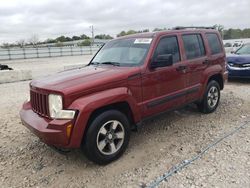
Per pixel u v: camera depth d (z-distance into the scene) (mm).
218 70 6238
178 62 5168
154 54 4676
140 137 5023
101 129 3895
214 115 6172
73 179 3707
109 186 3502
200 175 3604
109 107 4098
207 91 6043
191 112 6387
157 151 4418
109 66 4758
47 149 4656
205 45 5969
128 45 5094
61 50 46562
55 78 4223
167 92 4922
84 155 4156
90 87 3799
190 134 5090
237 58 10094
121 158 4219
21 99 8594
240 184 3359
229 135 4938
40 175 3850
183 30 5523
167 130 5332
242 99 7594
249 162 3887
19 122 6160
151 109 4633
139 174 3736
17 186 3598
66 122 3566
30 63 31047
